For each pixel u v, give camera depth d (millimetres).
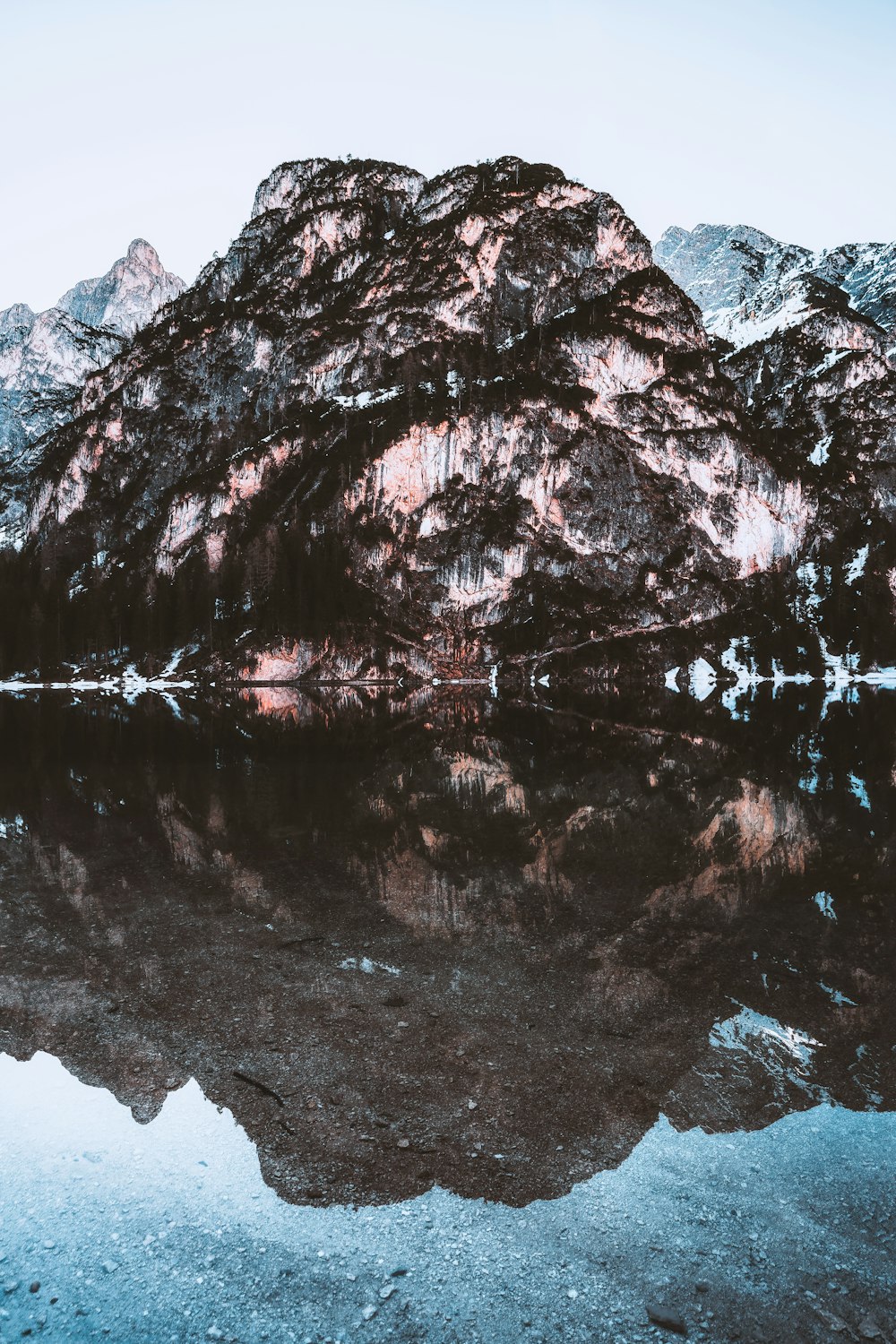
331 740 42938
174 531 175000
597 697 99125
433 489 168750
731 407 191125
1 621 135750
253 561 150250
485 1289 5484
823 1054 8734
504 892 14508
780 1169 6738
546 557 167125
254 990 10312
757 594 173875
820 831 19625
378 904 13852
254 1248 5898
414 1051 8734
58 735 45812
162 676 131625
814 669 157125
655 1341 5008
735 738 44375
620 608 164750
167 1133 7289
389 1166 6805
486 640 156750
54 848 17797
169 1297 5457
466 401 175125
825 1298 5363
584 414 176625
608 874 15773
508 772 30047
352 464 167625
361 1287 5527
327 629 142875
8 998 10086
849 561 179250
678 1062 8547
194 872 15844
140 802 23531
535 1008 9820
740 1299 5367
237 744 40844
